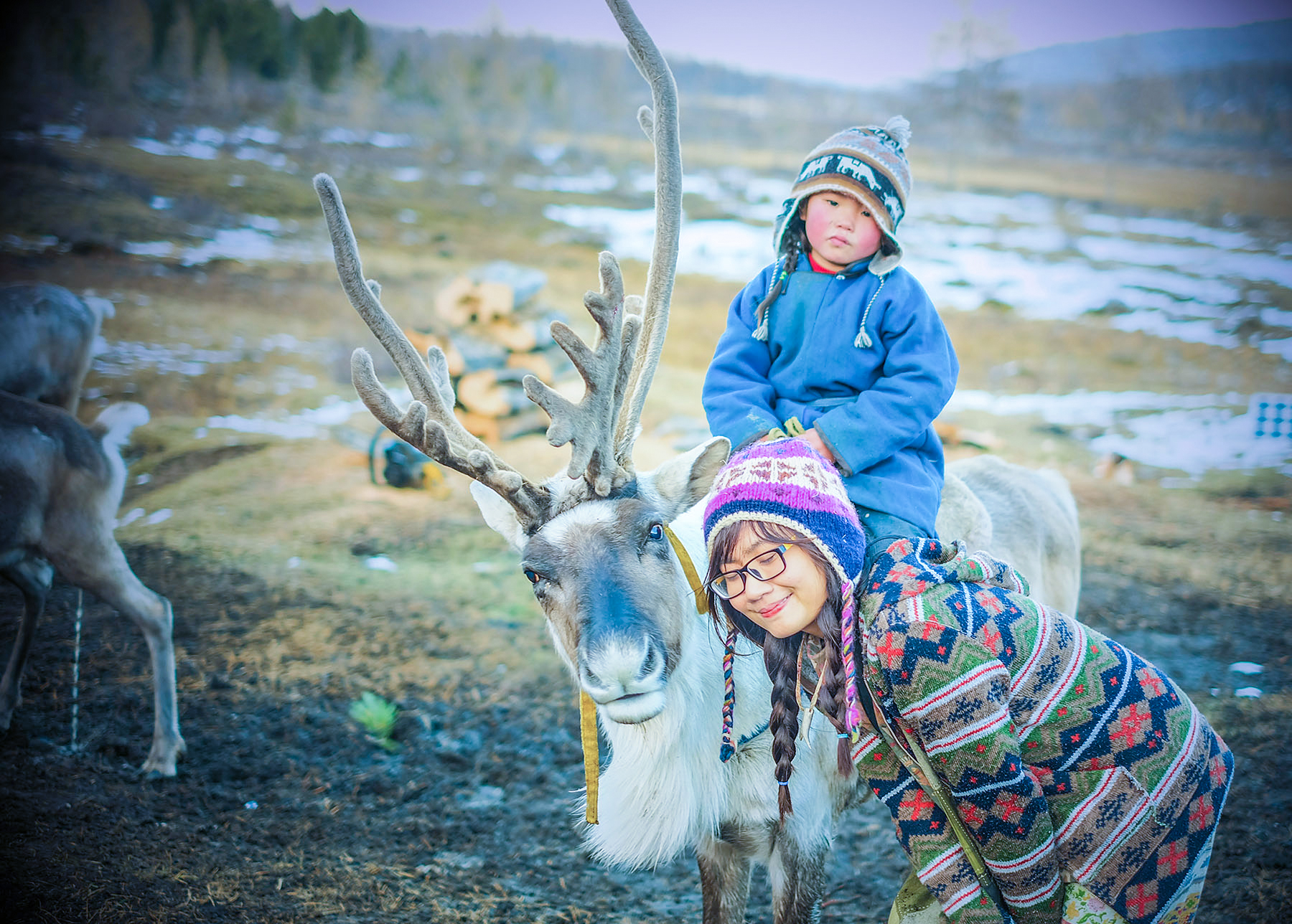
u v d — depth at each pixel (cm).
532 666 464
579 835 345
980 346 1177
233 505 645
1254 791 349
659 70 232
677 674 221
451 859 326
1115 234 2119
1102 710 162
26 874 294
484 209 2075
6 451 349
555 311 922
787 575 168
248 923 282
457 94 3791
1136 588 551
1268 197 2638
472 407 775
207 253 1462
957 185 2914
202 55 3228
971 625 157
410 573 561
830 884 323
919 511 222
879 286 235
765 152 3634
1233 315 1357
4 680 395
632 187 2595
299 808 351
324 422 828
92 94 2742
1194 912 174
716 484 179
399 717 414
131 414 389
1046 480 351
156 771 363
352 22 3719
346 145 2759
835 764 242
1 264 1271
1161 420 913
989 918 169
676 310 1279
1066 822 167
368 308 227
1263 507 698
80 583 367
